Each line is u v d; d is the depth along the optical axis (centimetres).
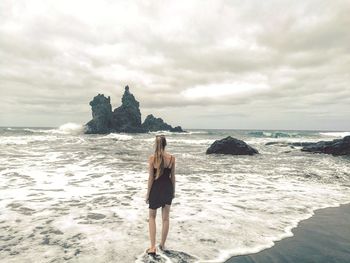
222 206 876
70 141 4016
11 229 654
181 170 1622
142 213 790
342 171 1659
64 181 1220
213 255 535
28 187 1092
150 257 521
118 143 3912
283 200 964
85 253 533
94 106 8875
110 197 964
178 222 717
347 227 698
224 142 2641
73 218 738
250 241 604
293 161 2156
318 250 561
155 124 10556
